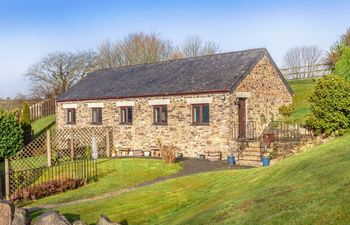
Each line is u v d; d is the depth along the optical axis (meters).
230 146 22.94
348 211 7.55
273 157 21.19
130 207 13.36
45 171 21.09
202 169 20.69
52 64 53.34
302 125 23.70
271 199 9.76
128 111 28.64
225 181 14.69
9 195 16.81
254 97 25.33
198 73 26.56
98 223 10.34
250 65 24.73
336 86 20.50
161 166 22.12
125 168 22.12
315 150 15.38
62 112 33.75
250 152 21.95
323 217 7.63
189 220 10.30
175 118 25.58
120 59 64.69
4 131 24.09
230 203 10.73
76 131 27.73
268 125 25.45
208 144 23.98
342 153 13.30
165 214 12.27
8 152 24.19
